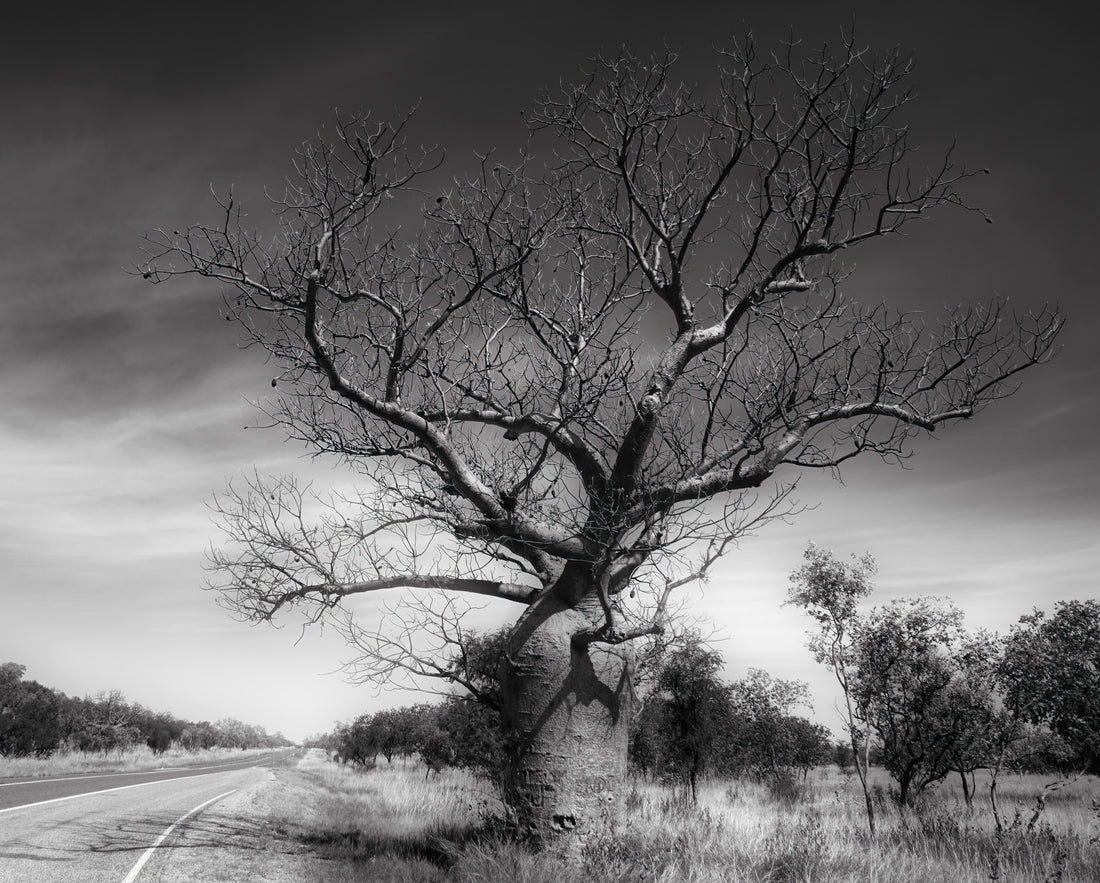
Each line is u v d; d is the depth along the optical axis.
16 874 7.27
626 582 9.12
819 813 14.62
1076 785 22.84
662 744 19.39
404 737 33.25
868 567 13.87
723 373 8.70
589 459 9.08
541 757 8.31
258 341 8.88
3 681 40.19
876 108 8.19
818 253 8.93
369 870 8.08
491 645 11.28
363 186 7.70
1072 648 11.84
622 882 7.00
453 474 8.94
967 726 13.39
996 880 7.97
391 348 9.05
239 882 7.34
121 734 45.16
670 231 9.70
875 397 9.89
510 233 8.73
